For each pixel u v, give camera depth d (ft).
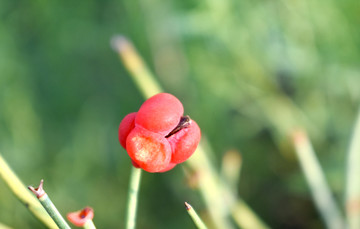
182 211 0.76
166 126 0.36
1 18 0.83
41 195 0.35
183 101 0.78
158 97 0.36
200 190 0.48
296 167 0.78
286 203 0.78
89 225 0.37
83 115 0.82
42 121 0.82
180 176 0.74
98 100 0.83
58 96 0.83
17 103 0.79
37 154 0.80
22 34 0.85
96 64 0.84
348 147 0.50
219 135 0.77
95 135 0.81
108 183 0.81
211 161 0.61
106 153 0.81
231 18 0.75
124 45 0.50
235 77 0.77
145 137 0.36
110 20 0.86
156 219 0.78
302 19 0.76
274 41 0.77
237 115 0.79
